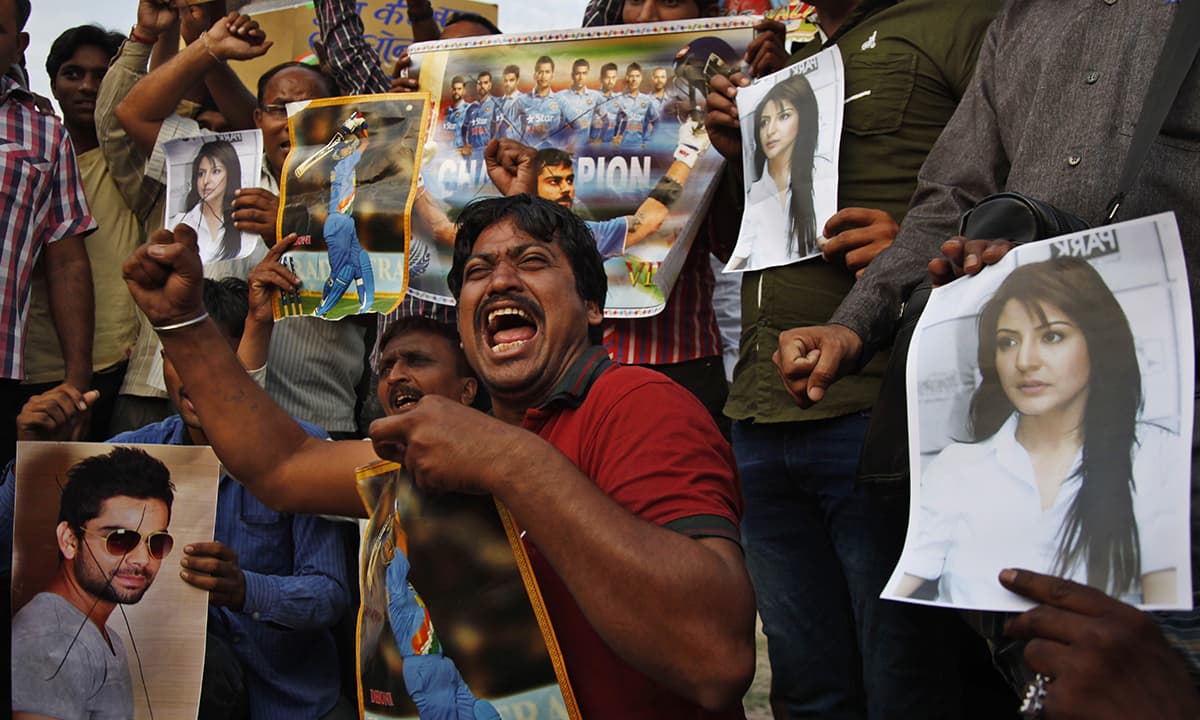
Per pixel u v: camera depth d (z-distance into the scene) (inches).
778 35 134.3
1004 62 93.4
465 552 75.1
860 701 114.2
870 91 116.0
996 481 64.3
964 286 68.9
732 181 133.3
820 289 116.0
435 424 70.6
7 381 148.7
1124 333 61.7
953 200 96.8
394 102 145.8
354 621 129.7
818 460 111.6
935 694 105.7
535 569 75.9
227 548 111.3
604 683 74.0
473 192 146.7
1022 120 90.2
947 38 114.0
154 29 175.3
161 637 108.6
